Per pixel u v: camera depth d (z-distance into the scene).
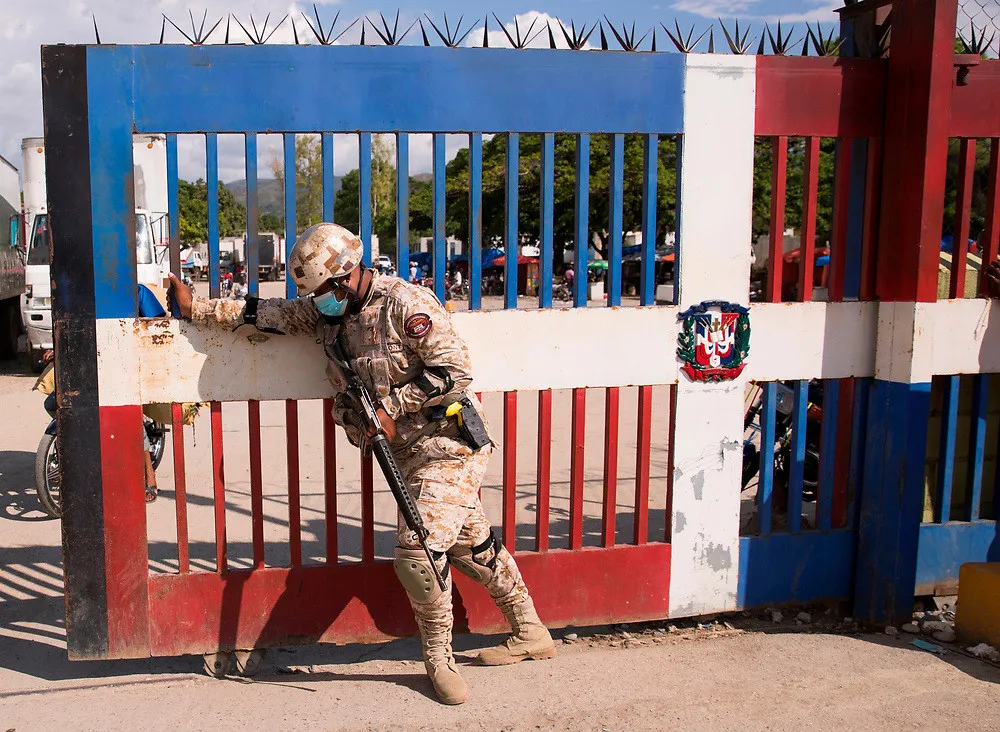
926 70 3.40
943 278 4.43
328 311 2.95
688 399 3.54
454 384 2.93
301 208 15.18
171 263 3.10
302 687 3.23
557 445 7.64
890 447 3.63
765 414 3.67
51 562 4.61
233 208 30.89
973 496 3.94
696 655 3.49
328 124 3.11
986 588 3.49
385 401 2.96
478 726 2.93
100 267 3.04
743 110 3.44
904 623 3.74
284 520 5.38
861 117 3.57
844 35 3.84
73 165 2.97
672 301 3.59
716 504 3.64
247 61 3.03
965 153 3.67
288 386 3.23
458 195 28.12
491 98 3.22
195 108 3.02
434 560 2.92
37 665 3.42
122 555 3.19
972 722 2.97
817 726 2.94
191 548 4.83
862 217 3.71
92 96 2.95
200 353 3.15
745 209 3.49
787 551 3.76
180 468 3.23
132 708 3.05
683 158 3.41
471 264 3.35
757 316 3.57
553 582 3.54
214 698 3.14
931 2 3.36
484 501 5.88
